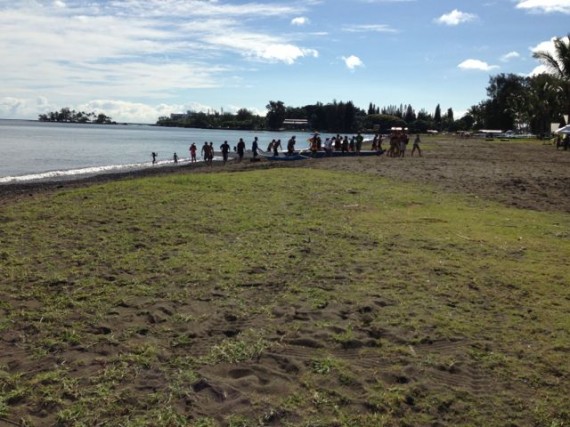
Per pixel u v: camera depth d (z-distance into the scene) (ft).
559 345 16.14
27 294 19.94
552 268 24.53
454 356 15.35
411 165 84.48
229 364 14.69
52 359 14.78
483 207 43.27
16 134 328.08
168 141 301.43
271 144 121.80
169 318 17.90
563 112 229.86
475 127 407.85
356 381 13.83
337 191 49.32
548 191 55.01
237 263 24.22
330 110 546.26
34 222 32.76
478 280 22.41
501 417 12.37
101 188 47.19
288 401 12.81
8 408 12.26
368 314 18.43
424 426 11.98
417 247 28.02
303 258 25.34
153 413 12.14
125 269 23.15
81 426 11.58
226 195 44.62
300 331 16.93
